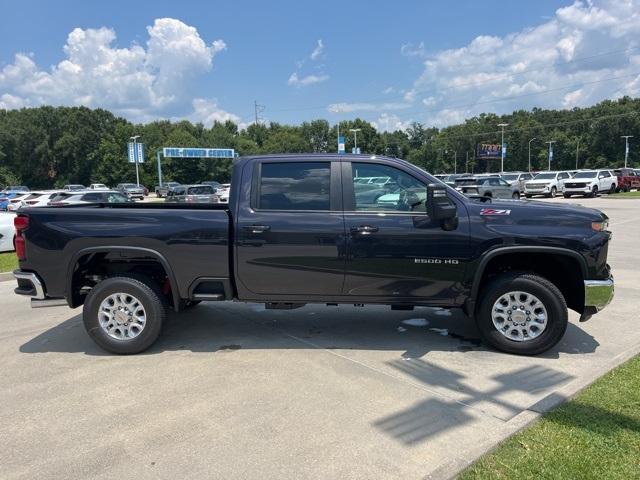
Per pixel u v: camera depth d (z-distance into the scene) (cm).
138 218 489
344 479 287
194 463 306
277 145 10562
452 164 13038
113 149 8694
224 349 513
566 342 519
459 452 313
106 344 498
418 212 475
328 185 483
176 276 491
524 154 12519
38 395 408
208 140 9312
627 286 765
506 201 506
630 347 502
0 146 8762
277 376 439
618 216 1869
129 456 316
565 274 500
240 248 482
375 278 479
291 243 477
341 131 11850
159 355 498
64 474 298
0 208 3334
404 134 13288
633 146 11131
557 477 277
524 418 342
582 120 12038
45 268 498
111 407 384
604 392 379
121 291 493
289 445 324
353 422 354
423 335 551
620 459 293
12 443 334
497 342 484
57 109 9425
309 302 498
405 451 315
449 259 470
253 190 489
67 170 9238
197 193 2623
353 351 502
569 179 3238
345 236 473
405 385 416
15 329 605
